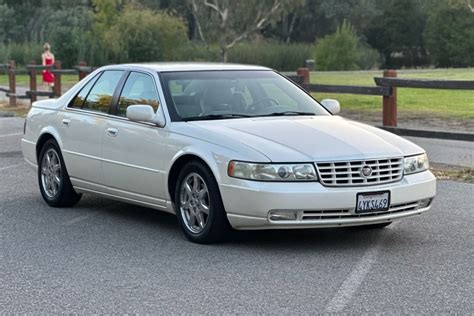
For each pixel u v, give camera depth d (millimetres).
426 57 86188
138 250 8102
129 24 58719
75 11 73750
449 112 22984
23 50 59812
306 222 7668
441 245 8273
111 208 10320
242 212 7781
